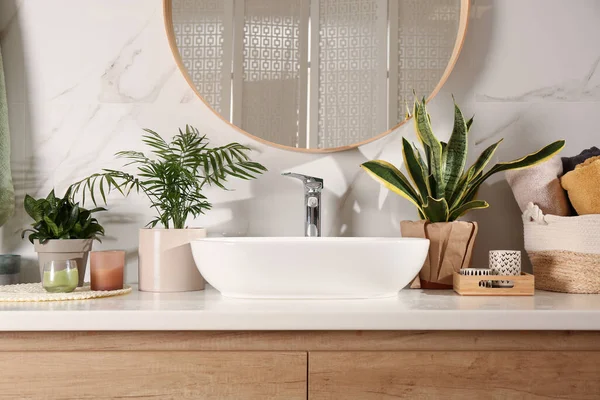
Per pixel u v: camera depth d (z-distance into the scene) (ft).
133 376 3.13
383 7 4.75
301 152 4.75
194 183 4.38
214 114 4.75
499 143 4.53
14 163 4.69
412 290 4.09
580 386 3.15
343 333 3.15
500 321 3.10
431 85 4.72
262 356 3.14
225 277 3.40
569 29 4.72
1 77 4.53
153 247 4.03
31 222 4.69
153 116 4.74
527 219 4.27
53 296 3.55
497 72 4.73
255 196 4.74
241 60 4.73
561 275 4.00
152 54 4.74
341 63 4.75
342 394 3.14
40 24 4.72
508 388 3.14
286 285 3.36
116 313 3.08
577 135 4.74
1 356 3.10
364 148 4.75
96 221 4.37
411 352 3.15
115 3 4.73
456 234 4.06
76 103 4.71
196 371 3.13
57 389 3.11
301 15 4.75
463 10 4.68
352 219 4.74
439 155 4.06
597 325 3.11
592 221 3.92
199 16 4.74
